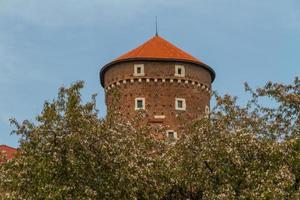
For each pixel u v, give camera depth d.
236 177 103.88
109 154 98.25
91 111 101.00
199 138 110.75
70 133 96.12
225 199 98.25
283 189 97.88
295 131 113.56
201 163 107.88
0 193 97.00
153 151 115.94
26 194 94.50
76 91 100.06
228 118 112.38
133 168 99.75
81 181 96.38
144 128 114.94
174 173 107.88
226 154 103.12
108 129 100.38
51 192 90.44
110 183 97.69
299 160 103.19
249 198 98.06
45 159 94.00
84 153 96.38
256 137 107.75
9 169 97.94
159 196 107.12
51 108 97.75
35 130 97.38
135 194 101.31
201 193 113.38
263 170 102.38
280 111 117.88
